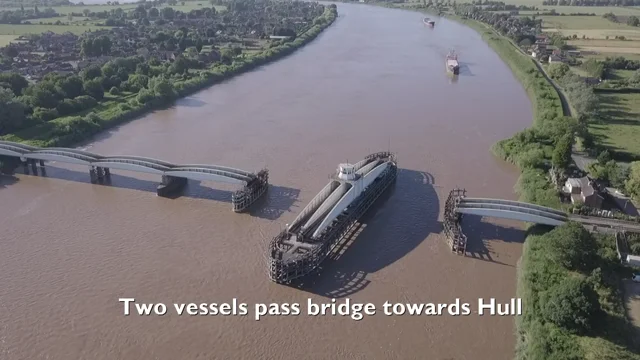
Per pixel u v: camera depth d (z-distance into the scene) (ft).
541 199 352.28
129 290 282.97
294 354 239.30
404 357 236.43
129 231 339.98
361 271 296.51
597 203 340.18
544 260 282.97
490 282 284.41
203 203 377.50
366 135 502.38
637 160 419.54
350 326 255.50
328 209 326.44
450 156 451.53
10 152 432.66
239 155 459.32
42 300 275.59
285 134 508.94
